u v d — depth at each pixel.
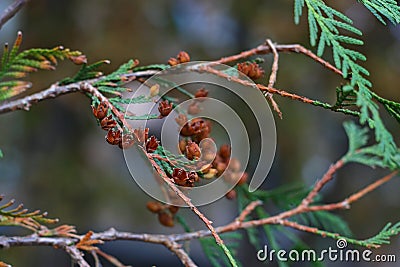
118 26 1.82
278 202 0.83
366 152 0.82
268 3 1.86
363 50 1.81
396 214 1.99
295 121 1.89
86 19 1.82
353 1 1.60
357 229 1.98
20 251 1.65
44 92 0.71
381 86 1.81
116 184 1.98
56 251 1.73
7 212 0.71
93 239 0.74
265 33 1.79
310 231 0.77
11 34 1.80
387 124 1.68
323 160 2.10
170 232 2.19
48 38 1.77
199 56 1.90
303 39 1.77
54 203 1.77
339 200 2.00
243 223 0.78
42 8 1.78
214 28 1.99
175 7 1.97
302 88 1.89
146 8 1.87
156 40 1.86
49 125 1.83
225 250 0.64
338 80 1.83
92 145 1.96
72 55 0.72
